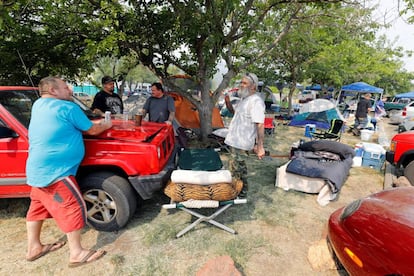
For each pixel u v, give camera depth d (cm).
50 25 607
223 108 1373
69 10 573
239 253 271
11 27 553
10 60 572
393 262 170
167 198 385
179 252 270
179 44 646
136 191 299
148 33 589
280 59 1495
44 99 230
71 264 243
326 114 1091
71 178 234
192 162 362
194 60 701
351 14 662
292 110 1691
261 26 859
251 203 386
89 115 381
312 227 326
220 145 638
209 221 306
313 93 2548
